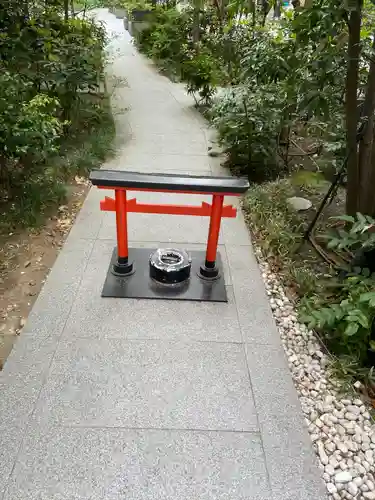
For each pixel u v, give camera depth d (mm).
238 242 3627
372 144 3311
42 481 1881
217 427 2148
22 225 3648
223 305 2926
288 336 2734
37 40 4980
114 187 2730
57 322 2688
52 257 3324
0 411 2150
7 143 3426
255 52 4516
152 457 1994
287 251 3445
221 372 2436
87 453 1993
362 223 2760
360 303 2543
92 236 3559
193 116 6637
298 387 2410
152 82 8352
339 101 3803
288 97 4066
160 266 2998
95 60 6035
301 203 4172
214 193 2752
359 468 2016
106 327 2678
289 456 2049
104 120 5934
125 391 2287
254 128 4676
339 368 2479
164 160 5105
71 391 2270
